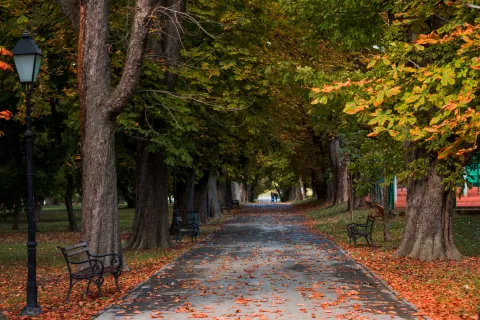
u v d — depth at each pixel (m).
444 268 16.23
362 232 23.12
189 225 30.81
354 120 18.58
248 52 24.00
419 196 18.77
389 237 24.80
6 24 21.55
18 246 28.48
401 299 11.82
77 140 28.89
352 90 10.15
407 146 18.95
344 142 30.80
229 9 24.48
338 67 27.53
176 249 24.31
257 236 29.95
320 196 63.50
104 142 17.30
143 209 25.62
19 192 40.59
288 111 29.31
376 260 18.42
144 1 16.92
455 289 12.76
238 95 24.17
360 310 10.67
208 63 23.69
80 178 43.03
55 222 52.69
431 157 18.31
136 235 25.62
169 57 23.89
